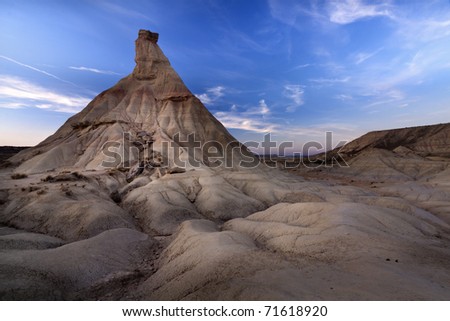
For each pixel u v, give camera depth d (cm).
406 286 1240
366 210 2914
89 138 7269
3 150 12694
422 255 1803
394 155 11825
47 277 1728
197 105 8850
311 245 1964
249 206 4744
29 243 2473
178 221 3928
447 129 13312
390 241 2003
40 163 6209
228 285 1379
